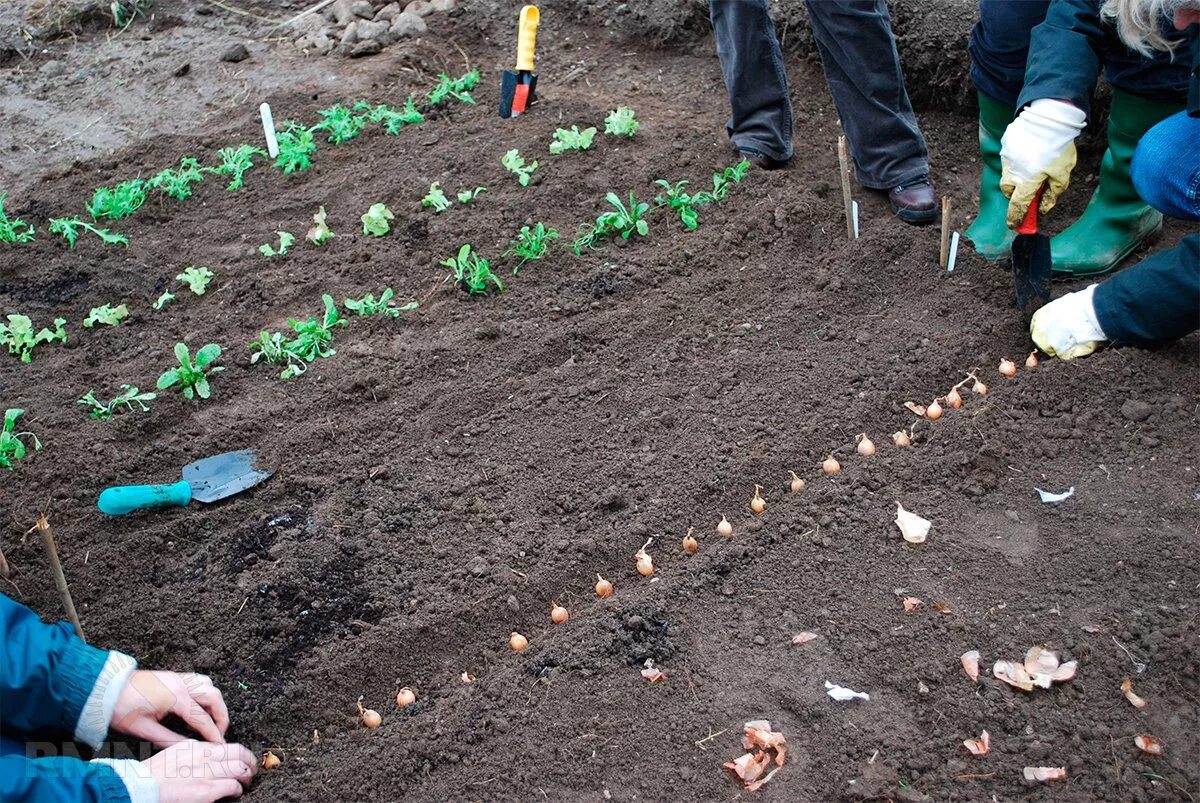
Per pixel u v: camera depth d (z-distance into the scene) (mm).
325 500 2406
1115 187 2725
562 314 2752
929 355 2572
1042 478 2334
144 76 3605
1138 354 2486
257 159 3244
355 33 3695
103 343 2754
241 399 2611
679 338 2674
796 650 2117
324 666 2145
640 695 2080
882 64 2838
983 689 2045
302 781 2025
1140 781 1931
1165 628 2088
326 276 2883
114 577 2289
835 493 2336
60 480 2455
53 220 3045
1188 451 2344
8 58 3693
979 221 2879
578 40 3688
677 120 3311
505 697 2092
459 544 2314
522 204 3018
